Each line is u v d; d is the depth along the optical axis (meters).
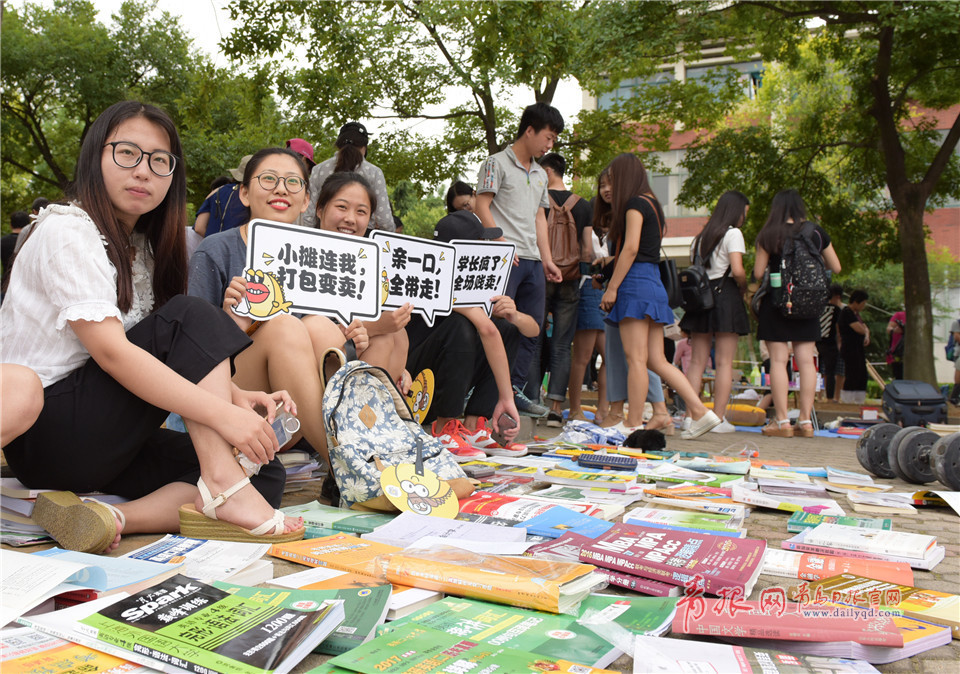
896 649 1.50
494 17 7.74
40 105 18.36
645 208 5.54
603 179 6.03
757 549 2.05
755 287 9.22
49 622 1.40
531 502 2.80
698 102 12.37
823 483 3.91
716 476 3.87
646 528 2.33
